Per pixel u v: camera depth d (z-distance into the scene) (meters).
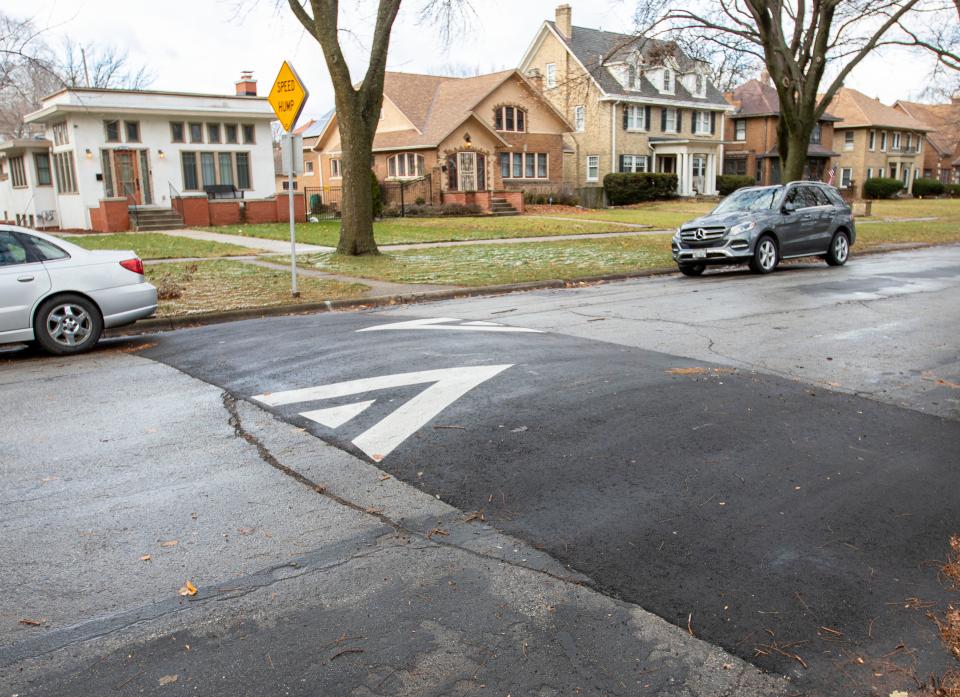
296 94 12.41
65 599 3.67
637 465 5.07
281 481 5.01
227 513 4.56
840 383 6.97
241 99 33.28
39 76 26.66
